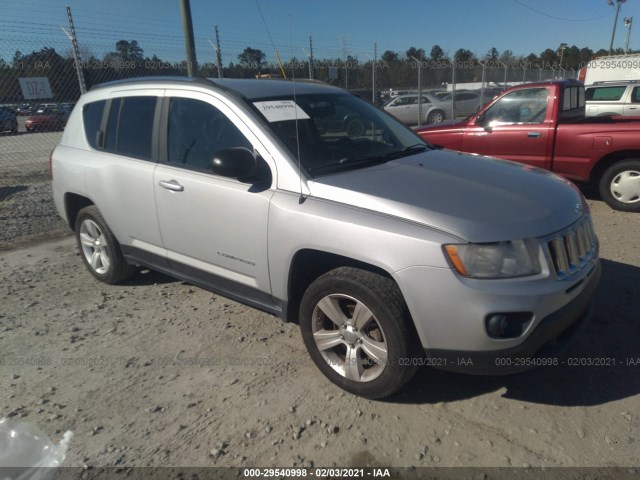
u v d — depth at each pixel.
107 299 4.37
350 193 2.77
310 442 2.58
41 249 5.84
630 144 6.20
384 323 2.62
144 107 3.91
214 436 2.64
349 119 3.67
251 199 3.08
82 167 4.31
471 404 2.82
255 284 3.24
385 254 2.54
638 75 16.20
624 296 3.96
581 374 3.04
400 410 2.79
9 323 3.97
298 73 10.14
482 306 2.39
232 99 3.31
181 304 4.21
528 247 2.49
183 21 8.27
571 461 2.39
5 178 10.24
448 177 3.02
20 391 3.09
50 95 8.80
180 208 3.52
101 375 3.23
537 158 6.88
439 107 20.70
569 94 6.95
